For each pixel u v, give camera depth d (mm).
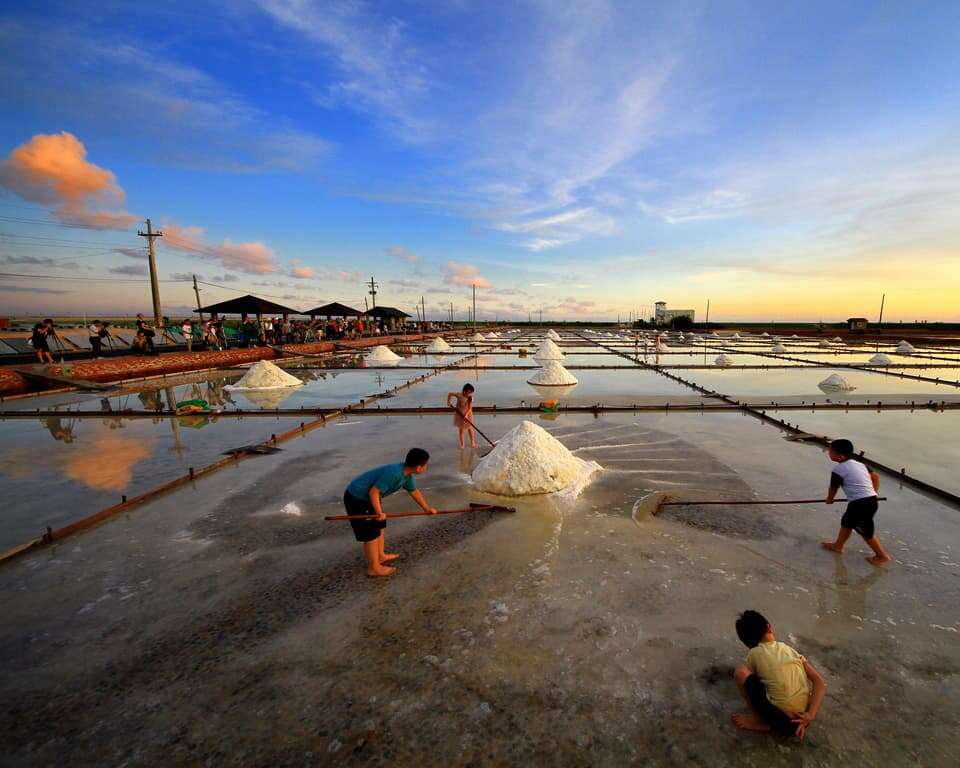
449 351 26500
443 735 2244
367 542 3600
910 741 2191
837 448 3969
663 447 7281
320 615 3178
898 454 6844
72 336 21891
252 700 2465
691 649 2803
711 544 4133
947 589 3434
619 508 4930
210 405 11070
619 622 3057
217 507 5020
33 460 6680
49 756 2152
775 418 9344
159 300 28922
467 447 7312
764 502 5000
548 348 21203
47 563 3881
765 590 3422
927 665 2668
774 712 2182
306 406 10891
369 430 8492
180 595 3428
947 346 31766
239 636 2975
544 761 2107
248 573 3721
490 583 3531
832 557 3906
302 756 2143
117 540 4285
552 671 2635
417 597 3367
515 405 10875
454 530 4438
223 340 22547
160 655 2811
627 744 2186
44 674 2664
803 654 2756
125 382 14477
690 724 2291
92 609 3266
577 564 3795
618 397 11961
